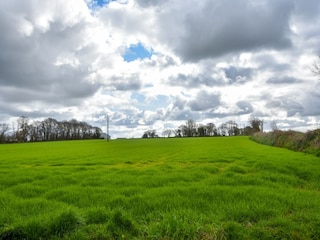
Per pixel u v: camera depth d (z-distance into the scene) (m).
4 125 157.00
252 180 15.30
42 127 178.62
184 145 69.94
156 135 196.12
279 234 7.89
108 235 7.89
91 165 27.78
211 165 23.50
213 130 198.00
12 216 9.23
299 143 39.75
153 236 7.71
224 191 12.44
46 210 9.97
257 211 9.62
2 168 24.23
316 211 9.65
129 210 10.03
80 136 190.38
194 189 12.92
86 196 12.20
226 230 8.03
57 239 7.80
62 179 16.94
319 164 22.64
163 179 16.06
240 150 42.56
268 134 66.25
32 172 20.14
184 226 8.01
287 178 16.58
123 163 29.17
